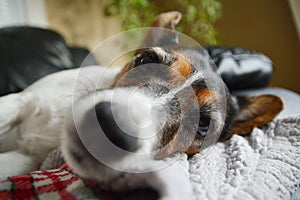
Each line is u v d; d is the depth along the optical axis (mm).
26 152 231
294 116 180
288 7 469
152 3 609
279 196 104
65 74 259
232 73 247
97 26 626
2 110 229
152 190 98
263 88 277
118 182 105
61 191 105
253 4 519
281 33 487
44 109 231
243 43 546
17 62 321
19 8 500
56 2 541
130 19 538
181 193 96
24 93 248
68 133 114
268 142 162
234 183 111
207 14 550
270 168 124
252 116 202
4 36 338
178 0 574
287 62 487
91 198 101
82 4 588
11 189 107
